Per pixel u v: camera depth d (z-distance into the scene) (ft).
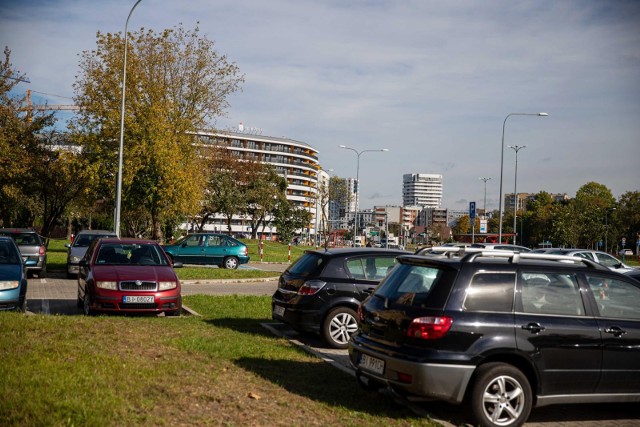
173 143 110.01
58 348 24.63
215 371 23.75
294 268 34.91
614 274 22.27
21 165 120.37
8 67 119.24
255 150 451.12
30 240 70.28
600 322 21.20
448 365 19.38
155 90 114.52
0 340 25.14
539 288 21.16
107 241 42.47
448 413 21.43
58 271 78.33
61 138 128.67
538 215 328.29
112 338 28.04
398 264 23.08
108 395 18.94
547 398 20.44
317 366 26.71
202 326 34.58
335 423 19.01
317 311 32.37
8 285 36.11
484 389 19.54
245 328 36.29
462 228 400.88
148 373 22.18
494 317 20.17
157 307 37.91
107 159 107.86
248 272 82.58
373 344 21.21
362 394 22.67
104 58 114.83
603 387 20.93
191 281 70.13
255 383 22.70
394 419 19.99
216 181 203.62
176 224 152.46
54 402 17.65
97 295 36.94
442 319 19.75
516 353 20.01
